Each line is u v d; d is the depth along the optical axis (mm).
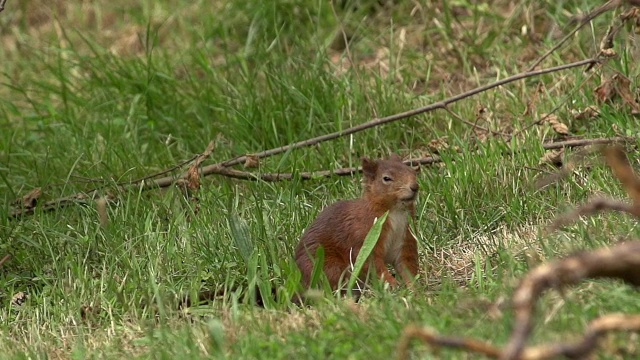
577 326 6527
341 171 11633
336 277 9125
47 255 10734
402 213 9086
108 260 10227
